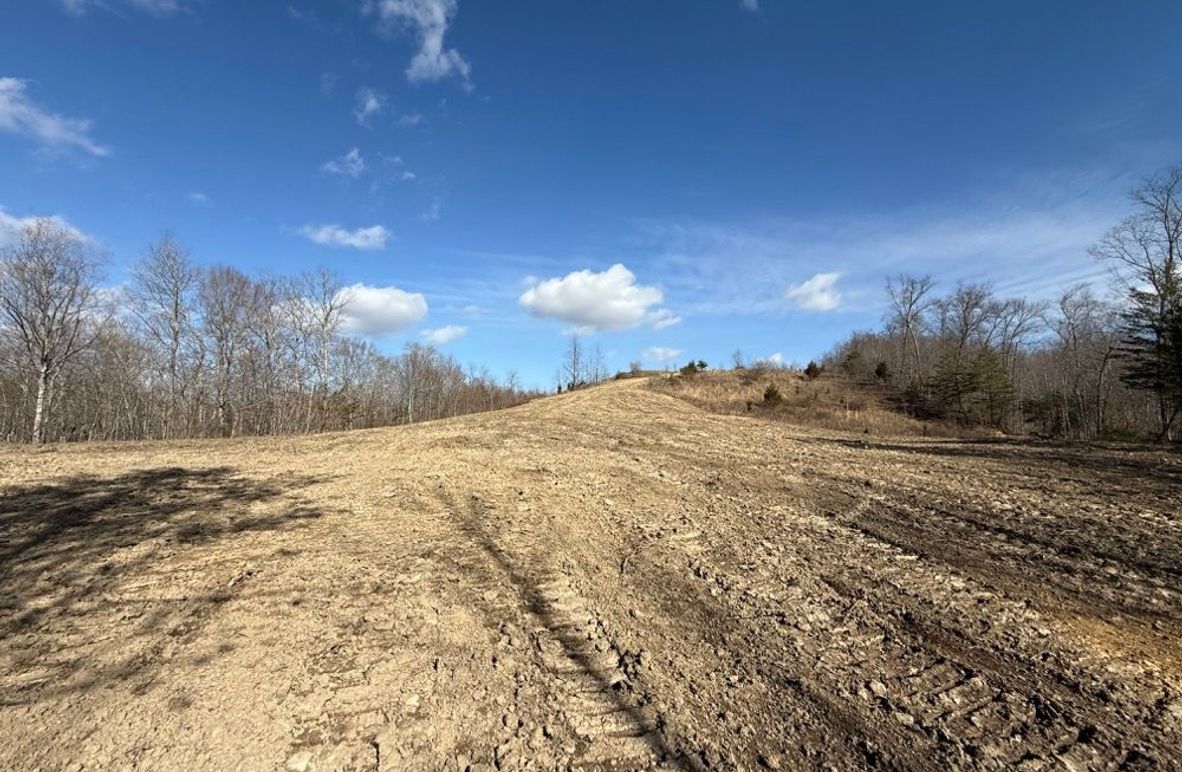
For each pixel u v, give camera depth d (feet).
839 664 11.05
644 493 26.61
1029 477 30.40
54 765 8.08
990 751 8.42
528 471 31.89
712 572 16.07
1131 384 83.71
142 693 9.82
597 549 18.10
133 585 14.55
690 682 10.45
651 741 8.75
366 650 11.44
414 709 9.52
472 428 55.01
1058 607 13.53
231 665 10.77
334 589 14.46
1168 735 8.75
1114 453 40.93
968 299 148.46
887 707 9.61
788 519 21.81
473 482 28.27
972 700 9.78
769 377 143.23
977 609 13.48
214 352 109.50
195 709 9.38
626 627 12.69
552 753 8.46
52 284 82.12
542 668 10.93
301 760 8.25
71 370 96.63
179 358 105.09
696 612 13.48
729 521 21.54
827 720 9.27
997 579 15.37
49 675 10.38
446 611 13.35
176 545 17.67
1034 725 9.05
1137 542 18.22
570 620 13.01
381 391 162.71
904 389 131.13
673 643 11.96
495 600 14.06
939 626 12.62
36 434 78.95
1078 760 8.22
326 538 18.66
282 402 119.75
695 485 28.48
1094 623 12.69
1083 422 102.01
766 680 10.50
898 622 12.85
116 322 103.30
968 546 18.21
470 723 9.18
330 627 12.40
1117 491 26.20
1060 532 19.49
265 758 8.27
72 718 9.12
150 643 11.59
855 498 25.38
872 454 41.22
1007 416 113.19
